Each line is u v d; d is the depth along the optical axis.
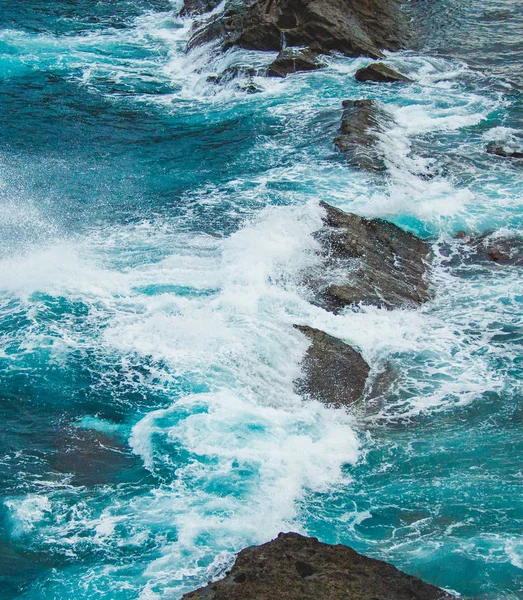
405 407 16.53
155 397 16.30
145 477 14.46
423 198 23.62
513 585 12.20
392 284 20.11
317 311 18.92
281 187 24.58
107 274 20.16
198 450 14.98
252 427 15.51
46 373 16.89
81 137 28.39
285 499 14.04
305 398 16.52
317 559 11.81
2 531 13.29
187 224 22.78
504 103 30.00
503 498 14.06
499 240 22.12
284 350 17.45
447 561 12.65
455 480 14.55
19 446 15.11
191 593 11.20
